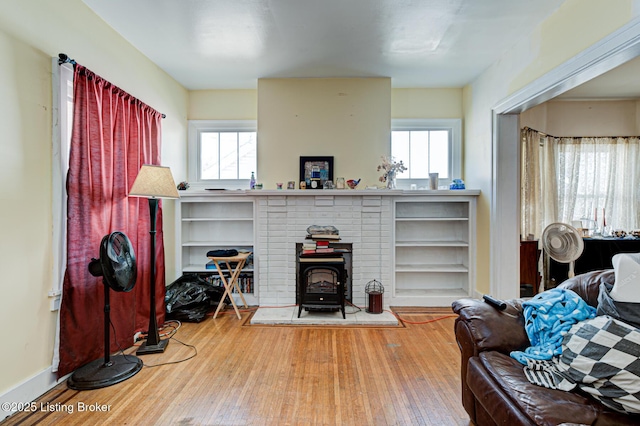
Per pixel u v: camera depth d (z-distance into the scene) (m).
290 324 3.29
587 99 4.38
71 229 2.19
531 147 4.06
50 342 2.13
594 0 2.10
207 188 4.31
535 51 2.74
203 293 3.56
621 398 1.25
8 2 1.85
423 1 2.39
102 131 2.48
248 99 4.29
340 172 3.92
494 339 1.73
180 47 3.11
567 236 3.47
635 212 4.39
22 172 1.94
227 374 2.34
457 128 4.31
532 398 1.33
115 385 2.18
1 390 1.82
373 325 3.27
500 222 3.43
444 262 4.27
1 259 1.82
